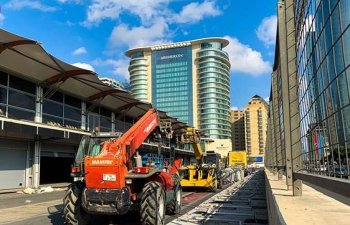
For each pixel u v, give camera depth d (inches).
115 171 390.9
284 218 185.6
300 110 317.7
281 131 592.1
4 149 980.6
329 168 211.8
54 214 529.3
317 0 221.1
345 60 166.7
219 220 465.4
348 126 169.8
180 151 1331.2
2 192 916.0
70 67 994.1
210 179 920.3
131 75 4731.8
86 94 1277.1
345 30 163.9
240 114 4224.9
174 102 4490.7
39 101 1082.7
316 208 225.9
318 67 227.8
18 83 1015.0
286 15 333.1
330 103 202.7
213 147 3149.6
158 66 4621.1
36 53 879.1
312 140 262.1
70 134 1095.0
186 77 4510.3
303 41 279.9
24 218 491.2
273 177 700.7
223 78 4571.9
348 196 144.2
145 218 396.5
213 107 4343.0
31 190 923.4
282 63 357.4
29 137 1045.2
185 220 465.1
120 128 1674.5
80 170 416.2
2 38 781.3
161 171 446.9
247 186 1147.3
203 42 4510.3
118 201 388.2
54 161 1417.3
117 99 1417.3
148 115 464.4
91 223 441.1
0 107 944.3
